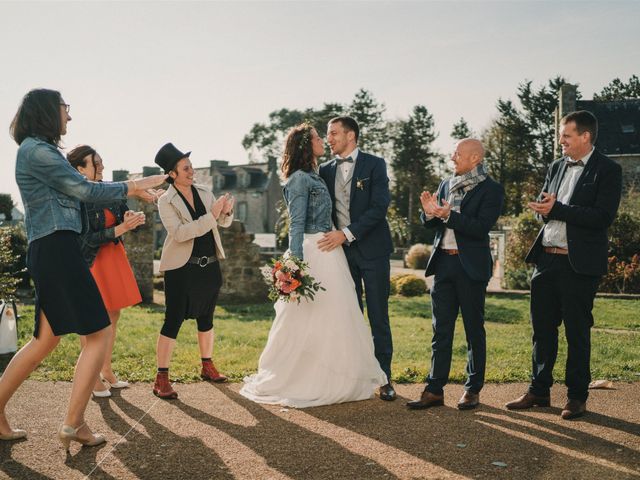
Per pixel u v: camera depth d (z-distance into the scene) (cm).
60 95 360
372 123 5575
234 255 1384
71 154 464
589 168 433
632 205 2100
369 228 482
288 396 464
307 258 475
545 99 5281
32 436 373
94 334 347
